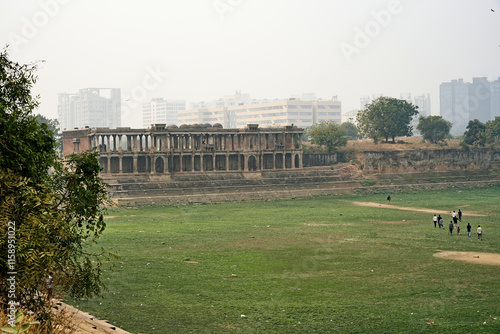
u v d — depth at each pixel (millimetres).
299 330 36469
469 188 158625
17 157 28750
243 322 38219
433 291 46344
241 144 157250
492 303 42375
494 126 188250
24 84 32625
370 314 39906
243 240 73625
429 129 193000
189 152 146500
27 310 26297
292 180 148500
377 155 168250
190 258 61094
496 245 69000
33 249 25562
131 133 140125
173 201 124188
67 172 33281
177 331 36188
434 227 85500
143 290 46906
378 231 81812
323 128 171750
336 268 56000
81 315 36000
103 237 74875
